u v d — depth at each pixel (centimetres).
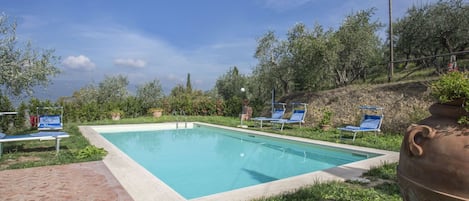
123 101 1727
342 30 1273
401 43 1421
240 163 707
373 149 710
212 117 1752
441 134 195
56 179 446
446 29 1177
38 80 778
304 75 1313
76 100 1734
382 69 1473
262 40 1650
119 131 1296
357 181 423
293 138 915
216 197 357
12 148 714
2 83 721
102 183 427
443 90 208
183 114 1850
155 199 362
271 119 1205
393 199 347
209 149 902
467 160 176
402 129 927
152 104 1828
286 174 603
